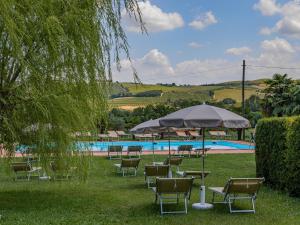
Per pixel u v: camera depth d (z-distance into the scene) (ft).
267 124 39.32
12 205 30.91
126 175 49.39
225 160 65.57
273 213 28.35
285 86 102.27
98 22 27.68
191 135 117.39
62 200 33.12
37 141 28.63
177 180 28.45
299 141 32.32
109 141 107.24
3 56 25.88
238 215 27.86
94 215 27.40
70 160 29.32
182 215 27.96
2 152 29.60
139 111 128.47
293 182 33.71
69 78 27.30
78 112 28.02
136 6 29.35
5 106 26.99
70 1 26.63
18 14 24.14
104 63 28.35
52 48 25.96
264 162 40.09
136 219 26.58
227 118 31.58
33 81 26.27
